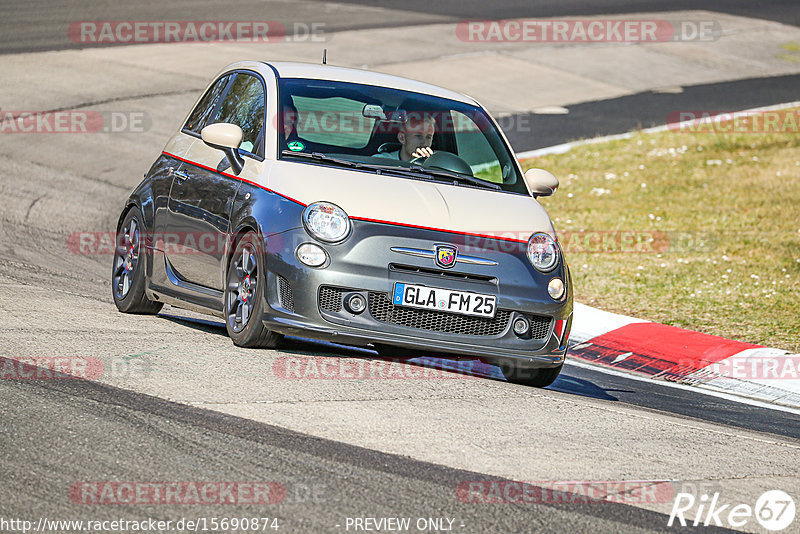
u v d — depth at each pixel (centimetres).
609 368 3203
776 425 2644
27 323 2570
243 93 2852
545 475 1819
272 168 2525
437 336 2389
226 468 1680
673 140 6944
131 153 6031
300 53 8794
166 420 1880
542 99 8100
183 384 2116
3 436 1733
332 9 10938
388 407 2117
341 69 2936
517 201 2667
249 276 2462
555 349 2517
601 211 5444
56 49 8288
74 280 3512
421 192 2530
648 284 4206
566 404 2378
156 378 2142
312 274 2339
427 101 2852
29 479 1575
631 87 8706
